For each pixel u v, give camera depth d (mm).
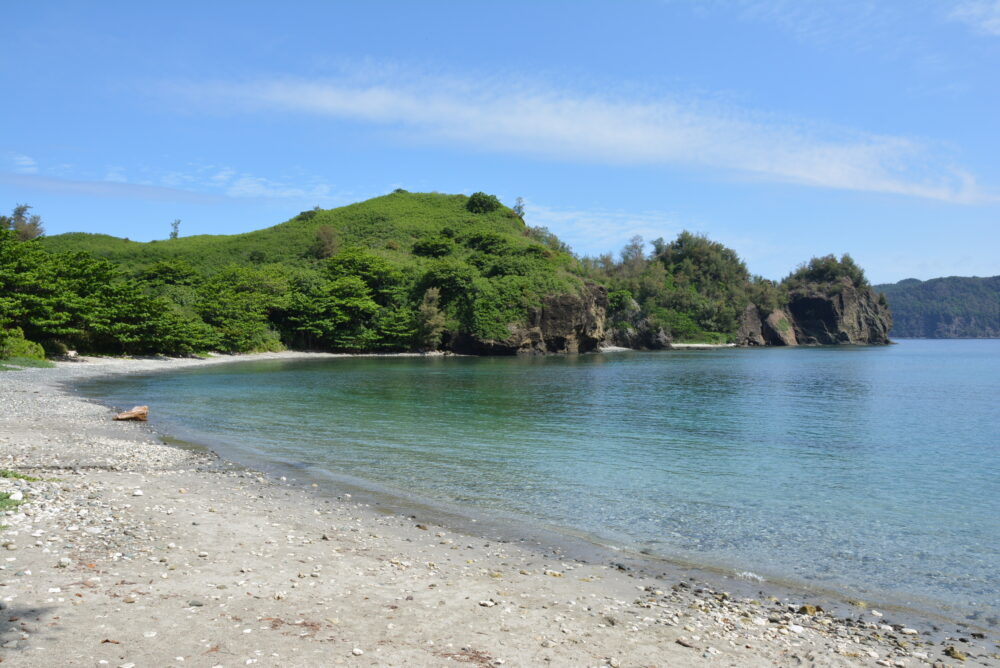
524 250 118688
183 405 33281
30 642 6438
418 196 167125
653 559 11797
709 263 195500
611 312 139125
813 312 193625
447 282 100188
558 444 24109
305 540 11555
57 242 120500
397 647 7129
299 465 19547
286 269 104875
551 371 65938
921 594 10352
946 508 15742
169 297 77438
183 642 6777
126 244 127062
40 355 51562
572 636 7836
